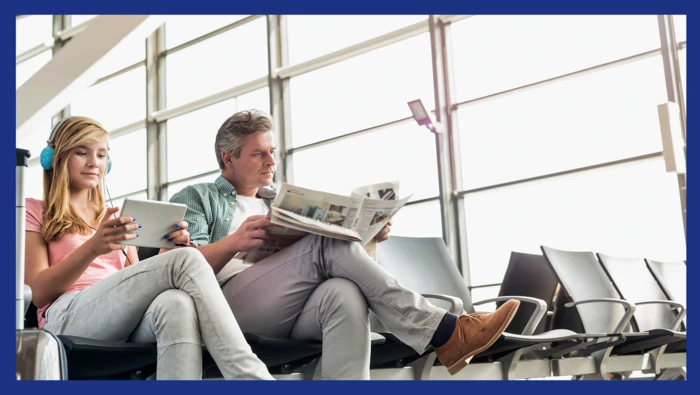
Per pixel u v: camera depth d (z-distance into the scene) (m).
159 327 1.51
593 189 5.59
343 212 1.80
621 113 5.50
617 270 3.32
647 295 3.42
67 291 1.75
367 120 6.95
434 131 5.35
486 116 6.24
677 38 5.17
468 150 6.31
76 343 1.47
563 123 5.79
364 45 6.98
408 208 6.50
